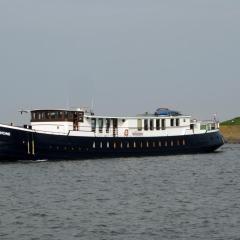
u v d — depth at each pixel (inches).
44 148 6619.1
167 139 7810.0
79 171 5979.3
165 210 3774.6
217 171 6284.5
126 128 7440.9
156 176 5698.8
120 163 6820.9
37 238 3075.8
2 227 3294.8
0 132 6373.0
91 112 7244.1
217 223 3385.8
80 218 3531.0
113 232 3196.4
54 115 6953.7
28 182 5147.6
